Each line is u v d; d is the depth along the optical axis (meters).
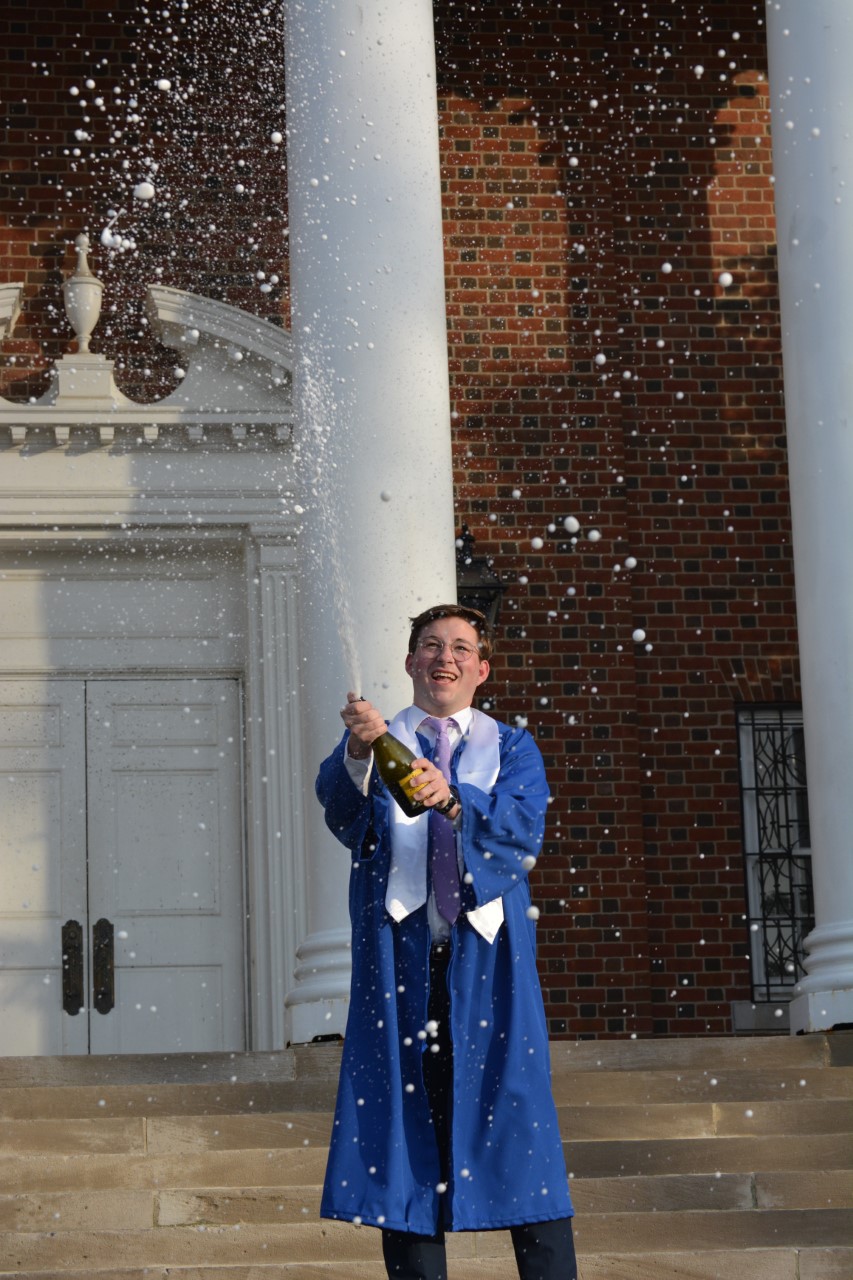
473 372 11.97
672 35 12.69
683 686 11.89
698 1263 5.42
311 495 8.55
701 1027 11.43
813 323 9.33
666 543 12.04
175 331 11.12
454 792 3.81
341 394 8.55
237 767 11.13
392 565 8.38
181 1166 6.39
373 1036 3.84
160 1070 7.97
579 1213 6.09
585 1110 7.01
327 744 8.42
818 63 9.45
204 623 11.21
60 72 11.81
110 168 11.72
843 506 9.17
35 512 10.84
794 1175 6.20
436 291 8.78
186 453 11.03
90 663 11.12
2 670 11.06
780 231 9.59
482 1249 5.66
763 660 11.98
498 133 12.33
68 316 11.09
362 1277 5.28
